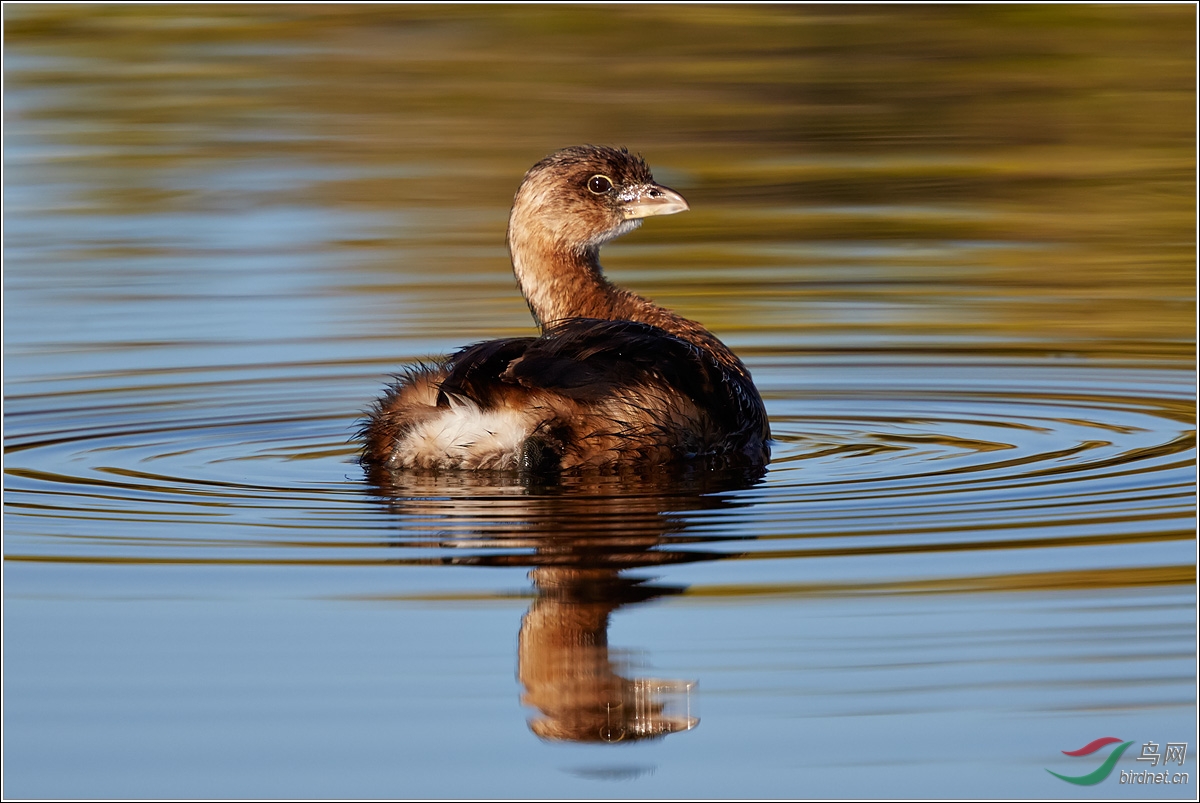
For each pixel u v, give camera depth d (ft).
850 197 67.51
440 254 59.62
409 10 103.76
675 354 34.58
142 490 32.37
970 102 82.28
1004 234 61.82
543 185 41.14
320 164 72.33
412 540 28.78
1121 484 32.24
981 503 30.83
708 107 80.94
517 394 32.45
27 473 33.94
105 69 90.43
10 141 76.23
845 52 92.07
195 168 71.77
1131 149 74.33
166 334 48.93
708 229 63.16
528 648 24.54
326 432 38.11
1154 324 49.62
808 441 36.78
